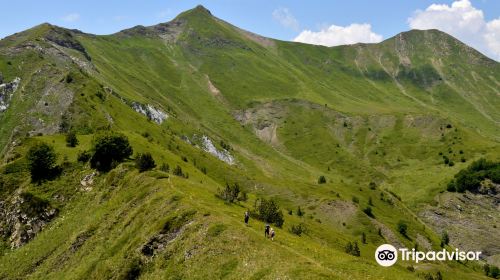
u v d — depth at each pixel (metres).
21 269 84.94
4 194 106.56
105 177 101.38
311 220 165.00
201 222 62.31
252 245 54.62
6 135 195.12
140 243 65.31
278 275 47.03
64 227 92.50
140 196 82.81
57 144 124.50
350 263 55.62
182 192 79.00
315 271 46.69
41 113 197.88
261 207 91.50
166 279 55.91
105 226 81.25
